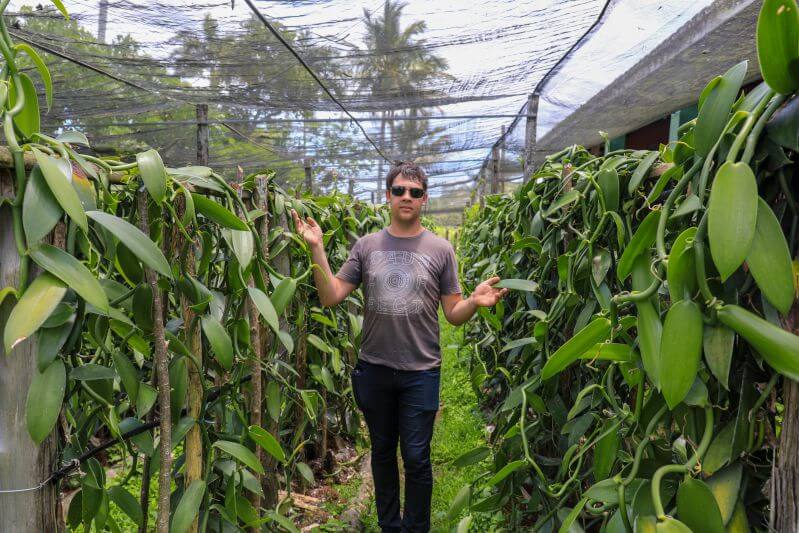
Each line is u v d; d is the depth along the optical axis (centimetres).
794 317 53
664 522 56
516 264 191
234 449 110
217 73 389
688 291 58
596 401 116
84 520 95
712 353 55
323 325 214
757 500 60
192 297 104
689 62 311
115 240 88
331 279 173
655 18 277
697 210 64
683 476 61
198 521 115
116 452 239
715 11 250
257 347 136
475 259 331
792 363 49
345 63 359
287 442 211
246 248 119
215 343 105
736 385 61
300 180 893
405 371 171
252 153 718
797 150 51
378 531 197
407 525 174
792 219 55
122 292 94
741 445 58
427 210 1480
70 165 73
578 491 123
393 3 266
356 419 251
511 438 142
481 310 182
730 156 54
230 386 127
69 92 440
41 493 78
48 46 345
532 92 433
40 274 72
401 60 353
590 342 79
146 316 98
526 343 145
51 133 543
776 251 51
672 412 67
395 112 559
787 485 53
